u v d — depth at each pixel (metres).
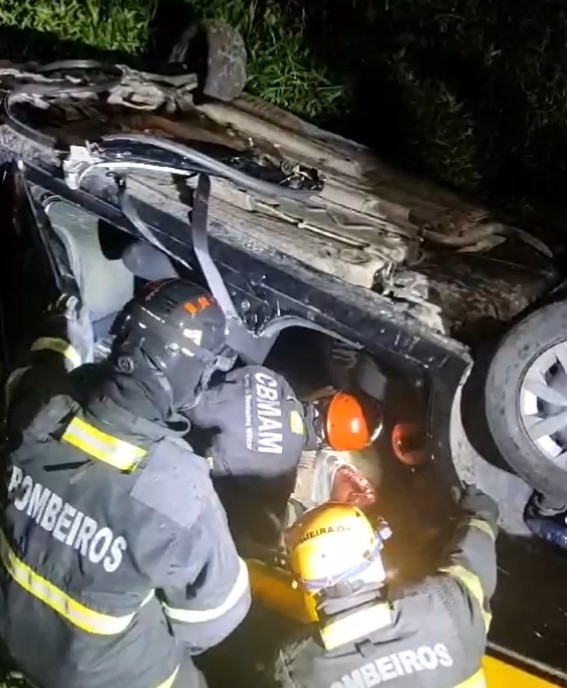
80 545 2.75
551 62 5.56
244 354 3.38
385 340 3.17
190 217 3.27
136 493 2.70
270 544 3.46
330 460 3.50
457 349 3.12
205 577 2.82
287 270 3.22
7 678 3.29
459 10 5.71
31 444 2.79
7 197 3.49
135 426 2.72
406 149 5.39
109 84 4.01
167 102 4.11
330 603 2.87
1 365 3.67
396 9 5.73
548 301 3.44
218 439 3.39
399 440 3.33
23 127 3.48
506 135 5.43
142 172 3.40
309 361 3.62
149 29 5.45
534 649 3.49
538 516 3.42
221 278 3.27
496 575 3.37
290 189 3.50
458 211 3.96
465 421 3.30
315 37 5.62
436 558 3.33
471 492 3.28
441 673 2.87
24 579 2.85
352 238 3.51
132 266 3.42
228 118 4.20
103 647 2.85
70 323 3.25
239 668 3.37
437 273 3.53
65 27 5.37
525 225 4.02
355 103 5.51
